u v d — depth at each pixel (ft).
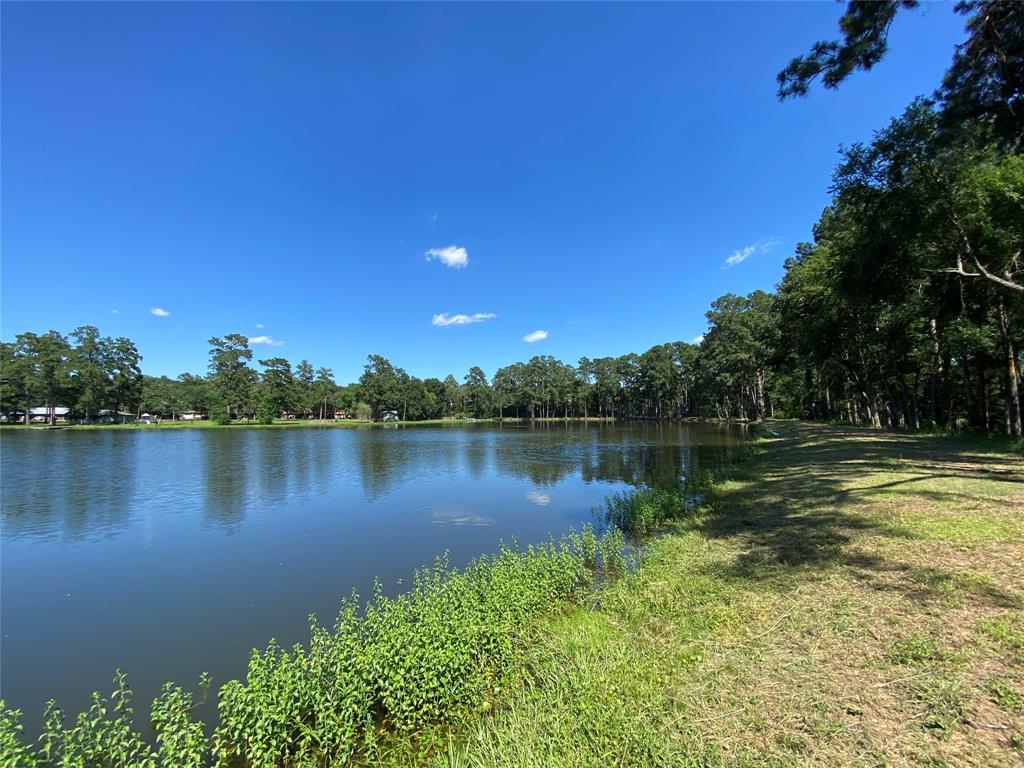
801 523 27.07
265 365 274.77
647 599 19.35
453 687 14.57
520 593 20.15
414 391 326.85
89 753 12.19
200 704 16.75
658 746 10.26
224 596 27.12
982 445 56.29
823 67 27.76
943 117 34.09
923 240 42.78
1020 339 65.36
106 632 22.89
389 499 54.54
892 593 16.19
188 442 142.92
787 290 108.78
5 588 28.73
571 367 355.15
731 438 121.49
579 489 58.13
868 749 9.51
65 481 69.21
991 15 27.61
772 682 12.19
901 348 89.92
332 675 15.58
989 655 12.00
